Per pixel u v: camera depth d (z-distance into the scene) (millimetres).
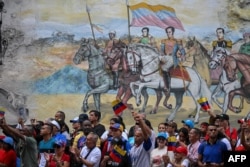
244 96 39344
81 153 22375
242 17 40094
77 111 38562
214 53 39594
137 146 21703
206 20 39969
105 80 38781
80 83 38750
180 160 21234
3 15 39062
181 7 39906
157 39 39406
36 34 39094
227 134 23859
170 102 38875
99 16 39375
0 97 38531
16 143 24516
